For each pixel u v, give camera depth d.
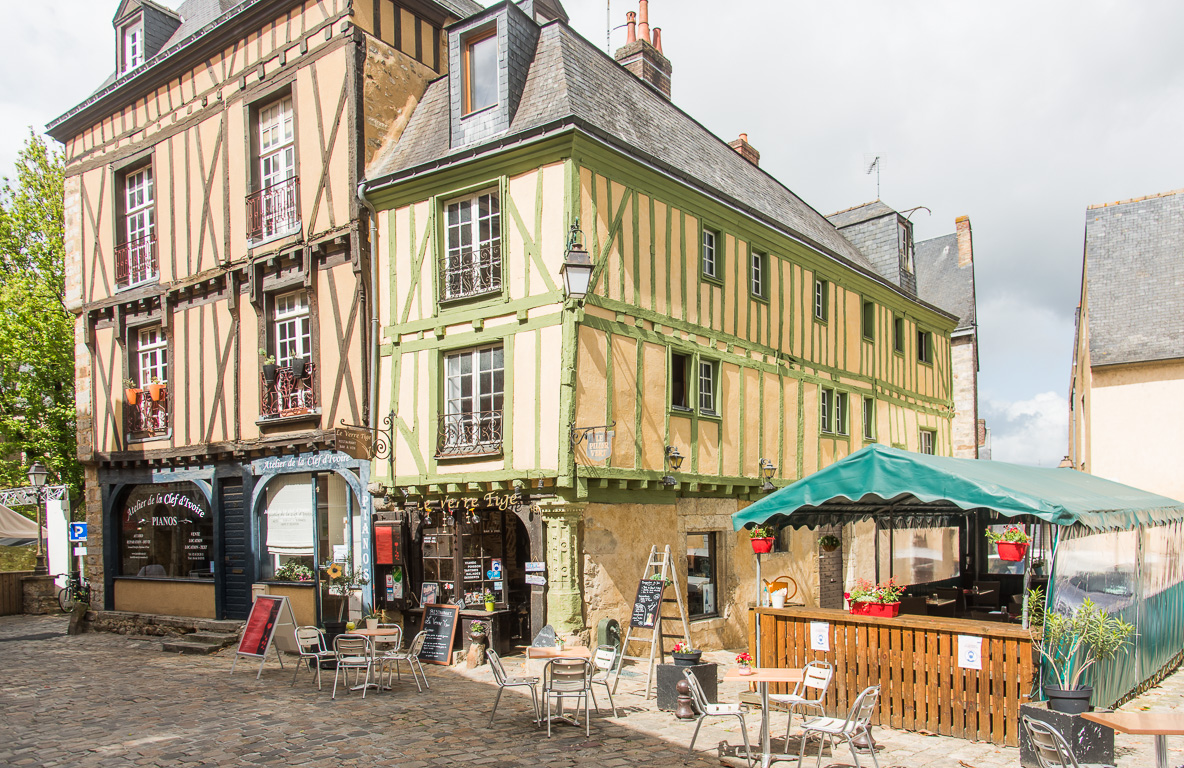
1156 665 8.37
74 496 18.28
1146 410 15.48
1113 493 8.46
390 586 9.80
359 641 7.67
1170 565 9.26
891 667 6.48
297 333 11.02
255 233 11.17
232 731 6.37
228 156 11.60
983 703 6.03
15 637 12.73
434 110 10.68
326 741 6.07
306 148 10.73
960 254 21.58
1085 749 5.23
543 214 9.12
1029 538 6.41
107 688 8.23
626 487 9.53
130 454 12.80
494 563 9.60
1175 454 15.17
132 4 13.24
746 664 6.75
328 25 10.53
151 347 12.90
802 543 13.27
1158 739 4.45
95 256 13.59
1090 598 6.66
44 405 16.81
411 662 7.92
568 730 6.40
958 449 20.47
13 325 16.23
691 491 10.58
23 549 21.11
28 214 17.20
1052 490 6.80
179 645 10.65
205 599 11.77
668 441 10.12
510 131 9.50
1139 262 16.41
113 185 13.33
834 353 13.91
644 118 11.05
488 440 9.44
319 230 10.53
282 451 10.89
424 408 9.80
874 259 17.47
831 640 6.81
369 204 10.26
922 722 6.30
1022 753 5.43
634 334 9.70
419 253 9.95
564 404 8.78
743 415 11.55
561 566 8.87
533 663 9.02
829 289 13.95
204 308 11.94
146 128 12.85
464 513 9.44
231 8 11.48
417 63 11.22
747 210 11.66
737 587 11.55
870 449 6.76
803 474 12.72
